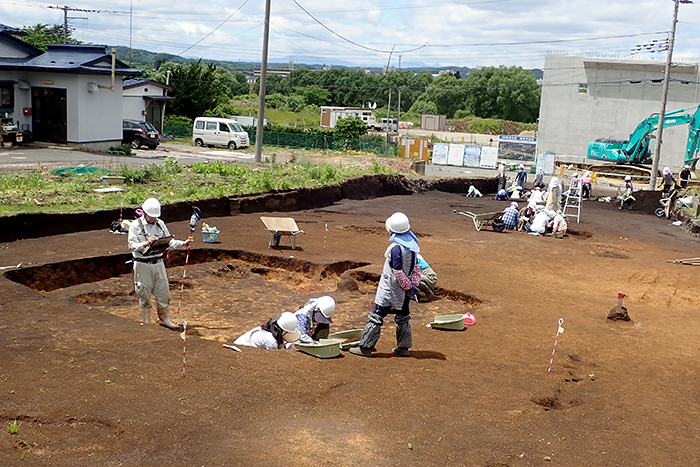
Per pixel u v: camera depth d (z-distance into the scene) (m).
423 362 7.49
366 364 7.21
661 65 54.12
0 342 6.80
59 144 31.39
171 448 4.81
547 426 5.82
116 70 32.34
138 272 8.52
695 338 9.56
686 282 14.39
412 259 7.41
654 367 7.95
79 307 8.55
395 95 139.88
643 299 12.38
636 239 21.50
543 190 34.53
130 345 7.01
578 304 11.47
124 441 4.86
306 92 131.50
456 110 132.00
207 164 25.81
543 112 58.66
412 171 40.97
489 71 132.75
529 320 10.03
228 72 124.06
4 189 16.95
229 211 19.20
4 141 29.22
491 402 6.29
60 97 31.00
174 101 55.81
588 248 18.69
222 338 8.60
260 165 30.72
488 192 38.28
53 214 14.08
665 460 5.32
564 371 7.49
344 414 5.70
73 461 4.52
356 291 11.91
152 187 20.27
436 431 5.51
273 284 12.12
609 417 6.17
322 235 17.00
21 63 31.38
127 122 37.06
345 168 31.27
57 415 5.18
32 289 9.89
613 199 35.19
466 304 11.52
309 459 4.81
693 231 24.03
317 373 6.71
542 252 17.16
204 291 11.09
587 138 57.78
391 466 4.82
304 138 49.88
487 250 16.77
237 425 5.29
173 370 6.34
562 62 57.31
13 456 4.51
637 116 56.06
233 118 60.25
